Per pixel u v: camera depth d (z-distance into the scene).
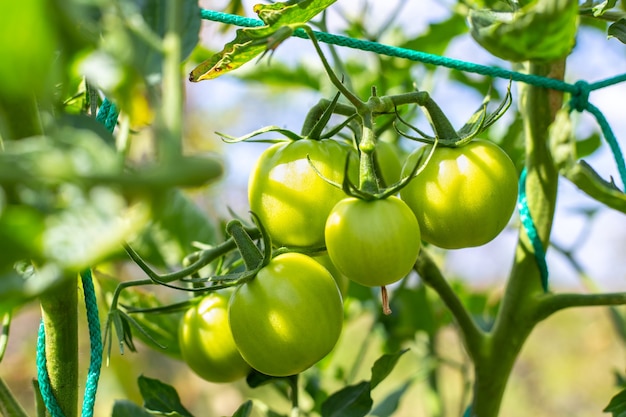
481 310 0.88
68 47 0.35
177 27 0.35
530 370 2.32
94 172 0.32
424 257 0.60
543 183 0.60
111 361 1.01
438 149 0.52
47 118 0.38
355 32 0.80
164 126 0.34
